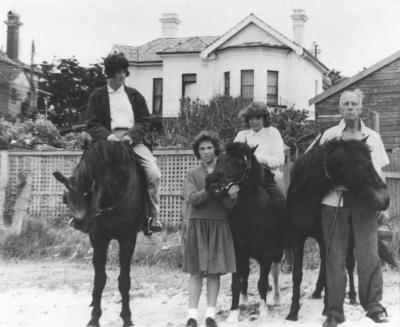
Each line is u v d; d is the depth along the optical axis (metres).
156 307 7.47
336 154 5.96
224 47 27.39
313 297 7.61
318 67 30.94
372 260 6.02
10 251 12.02
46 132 17.47
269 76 27.11
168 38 31.94
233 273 6.52
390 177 11.29
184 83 29.31
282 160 7.14
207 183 5.98
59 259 11.73
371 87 20.17
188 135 18.03
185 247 6.32
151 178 6.71
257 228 6.46
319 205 6.31
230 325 6.21
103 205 5.97
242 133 7.43
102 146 5.96
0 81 30.92
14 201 12.91
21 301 7.95
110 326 6.43
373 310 5.95
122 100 6.87
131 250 6.35
